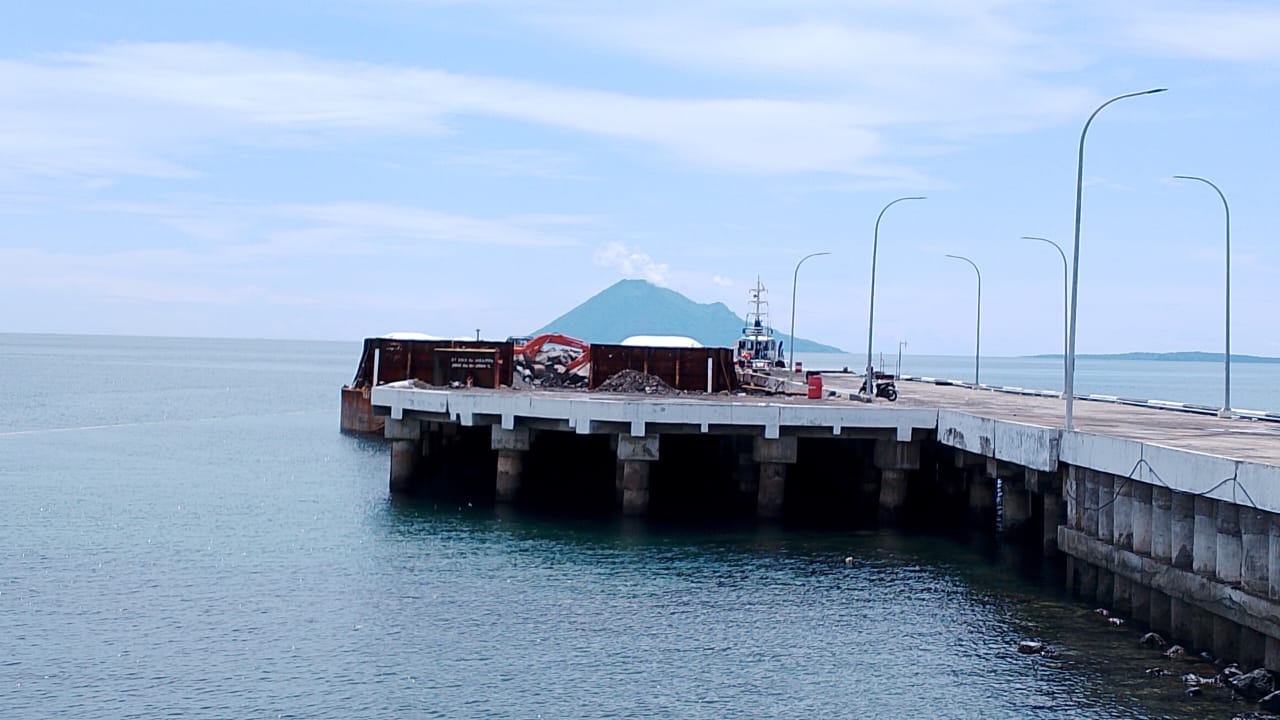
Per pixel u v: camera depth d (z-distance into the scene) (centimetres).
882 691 2478
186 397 12369
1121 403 5731
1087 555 3036
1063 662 2641
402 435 4806
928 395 6038
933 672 2588
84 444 6994
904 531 4141
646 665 2628
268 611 3019
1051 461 3212
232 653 2675
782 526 4194
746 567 3544
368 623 2919
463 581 3341
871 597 3203
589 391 5681
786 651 2734
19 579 3325
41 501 4688
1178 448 2588
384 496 4906
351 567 3509
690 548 3800
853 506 4706
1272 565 2302
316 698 2402
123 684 2466
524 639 2803
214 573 3425
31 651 2670
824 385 6856
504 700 2408
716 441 5422
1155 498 2730
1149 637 2769
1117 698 2408
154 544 3834
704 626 2922
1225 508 2450
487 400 4416
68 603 3077
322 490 5103
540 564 3553
